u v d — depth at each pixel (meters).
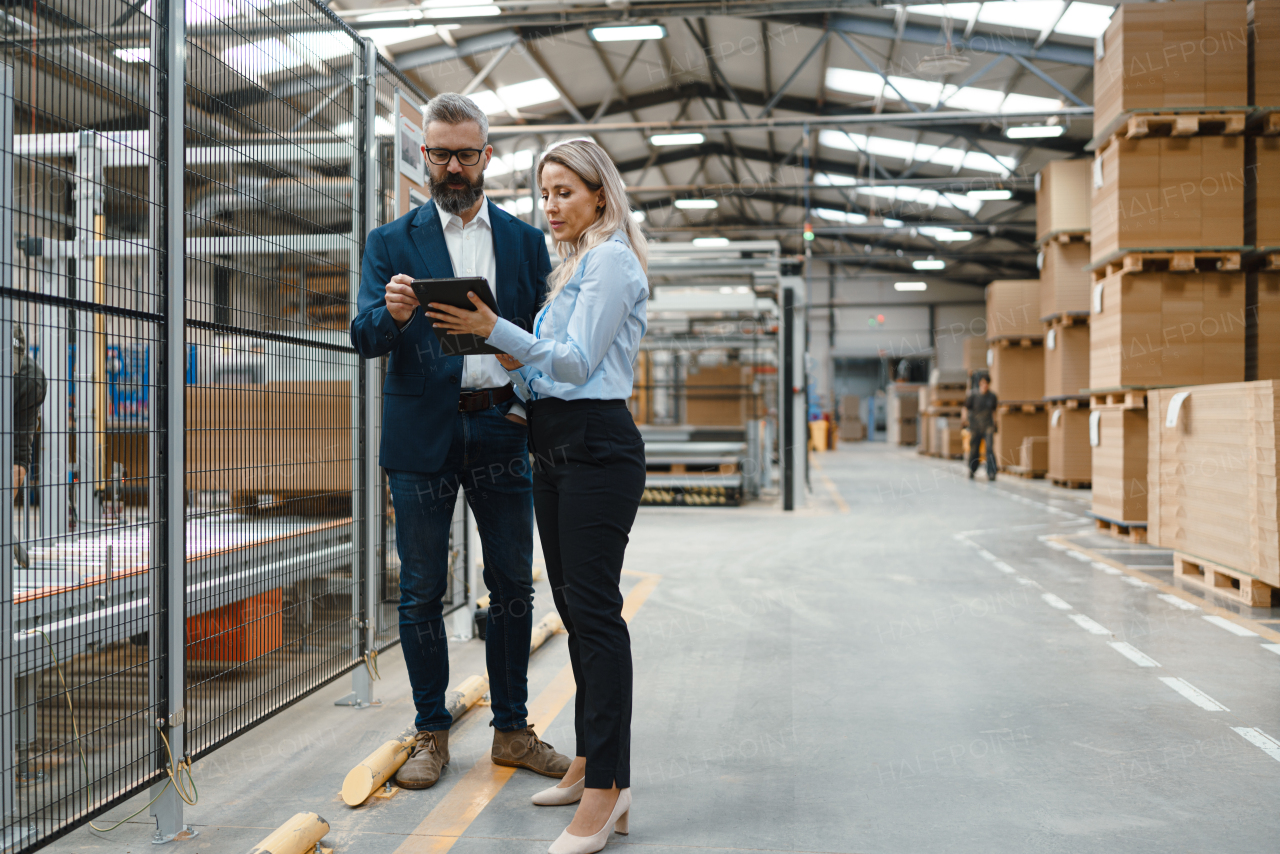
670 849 2.23
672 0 10.48
